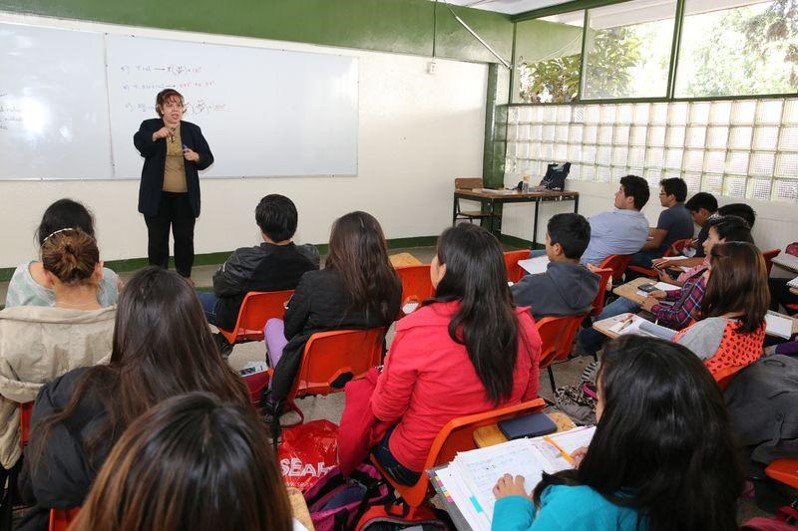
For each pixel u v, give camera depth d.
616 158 5.45
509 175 6.67
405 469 1.47
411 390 1.40
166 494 0.47
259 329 2.55
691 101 4.73
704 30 4.65
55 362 1.40
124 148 4.64
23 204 4.36
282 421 2.46
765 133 4.27
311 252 2.61
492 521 0.98
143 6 4.45
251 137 5.18
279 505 0.52
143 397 0.97
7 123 4.20
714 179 4.66
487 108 6.55
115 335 1.02
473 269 1.32
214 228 5.18
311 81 5.36
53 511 1.08
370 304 1.93
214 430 0.49
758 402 1.63
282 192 5.45
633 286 2.84
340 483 1.68
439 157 6.38
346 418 1.58
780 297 3.33
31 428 1.05
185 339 1.00
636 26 5.15
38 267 1.76
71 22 4.25
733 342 1.71
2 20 4.02
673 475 0.77
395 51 5.71
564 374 3.09
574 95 5.83
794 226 4.15
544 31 6.06
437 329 1.34
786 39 4.11
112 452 0.51
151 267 1.07
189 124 3.89
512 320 1.35
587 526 0.80
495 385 1.35
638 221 3.64
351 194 5.87
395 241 6.30
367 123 5.80
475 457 1.17
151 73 4.62
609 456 0.80
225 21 4.80
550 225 2.31
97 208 4.64
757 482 1.80
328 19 5.27
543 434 1.29
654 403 0.78
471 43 6.12
